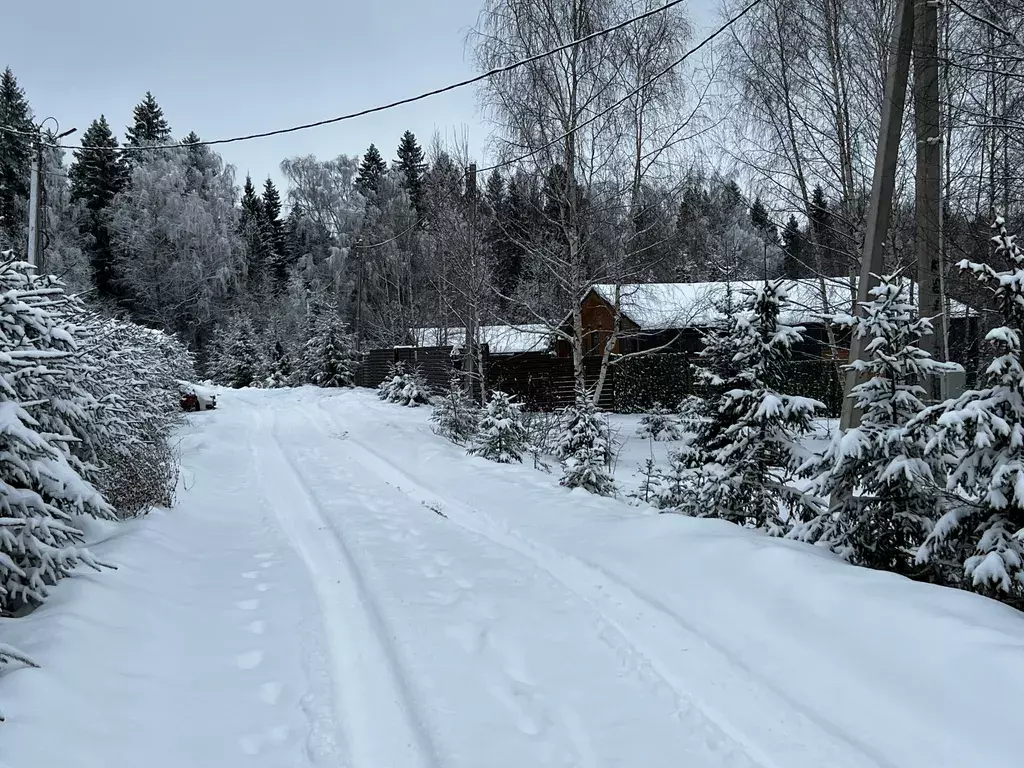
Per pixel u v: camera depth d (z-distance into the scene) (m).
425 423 17.69
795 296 16.23
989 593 4.41
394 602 5.21
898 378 5.31
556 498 8.24
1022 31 7.74
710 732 3.41
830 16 13.91
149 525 6.76
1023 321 4.48
